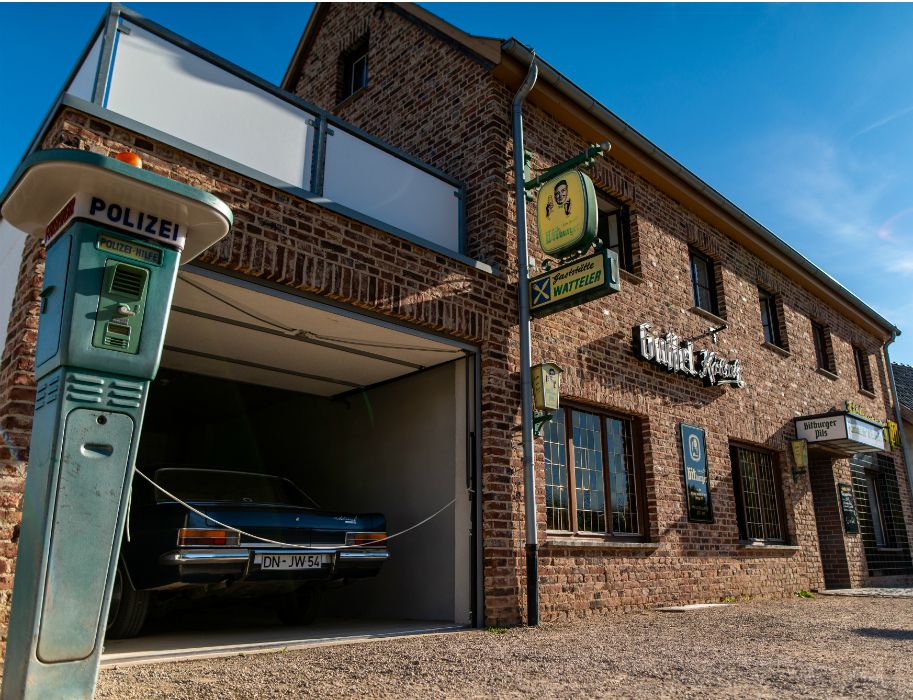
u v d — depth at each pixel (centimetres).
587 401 832
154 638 567
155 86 541
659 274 1005
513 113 821
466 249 781
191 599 586
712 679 408
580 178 726
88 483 287
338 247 611
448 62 887
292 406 1034
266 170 598
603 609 773
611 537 834
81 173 286
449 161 843
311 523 600
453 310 695
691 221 1115
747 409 1128
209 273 533
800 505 1203
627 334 915
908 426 1806
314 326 661
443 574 727
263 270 554
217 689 371
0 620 404
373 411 879
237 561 545
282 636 590
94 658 282
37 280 457
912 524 1650
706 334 1057
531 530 695
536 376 740
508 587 675
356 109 1045
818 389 1388
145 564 536
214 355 768
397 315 647
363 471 870
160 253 316
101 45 521
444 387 781
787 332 1319
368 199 679
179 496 623
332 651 510
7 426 428
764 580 1050
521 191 788
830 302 1530
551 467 784
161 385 941
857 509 1462
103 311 296
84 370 291
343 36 1138
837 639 581
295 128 629
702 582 927
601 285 688
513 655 492
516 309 762
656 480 895
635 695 364
